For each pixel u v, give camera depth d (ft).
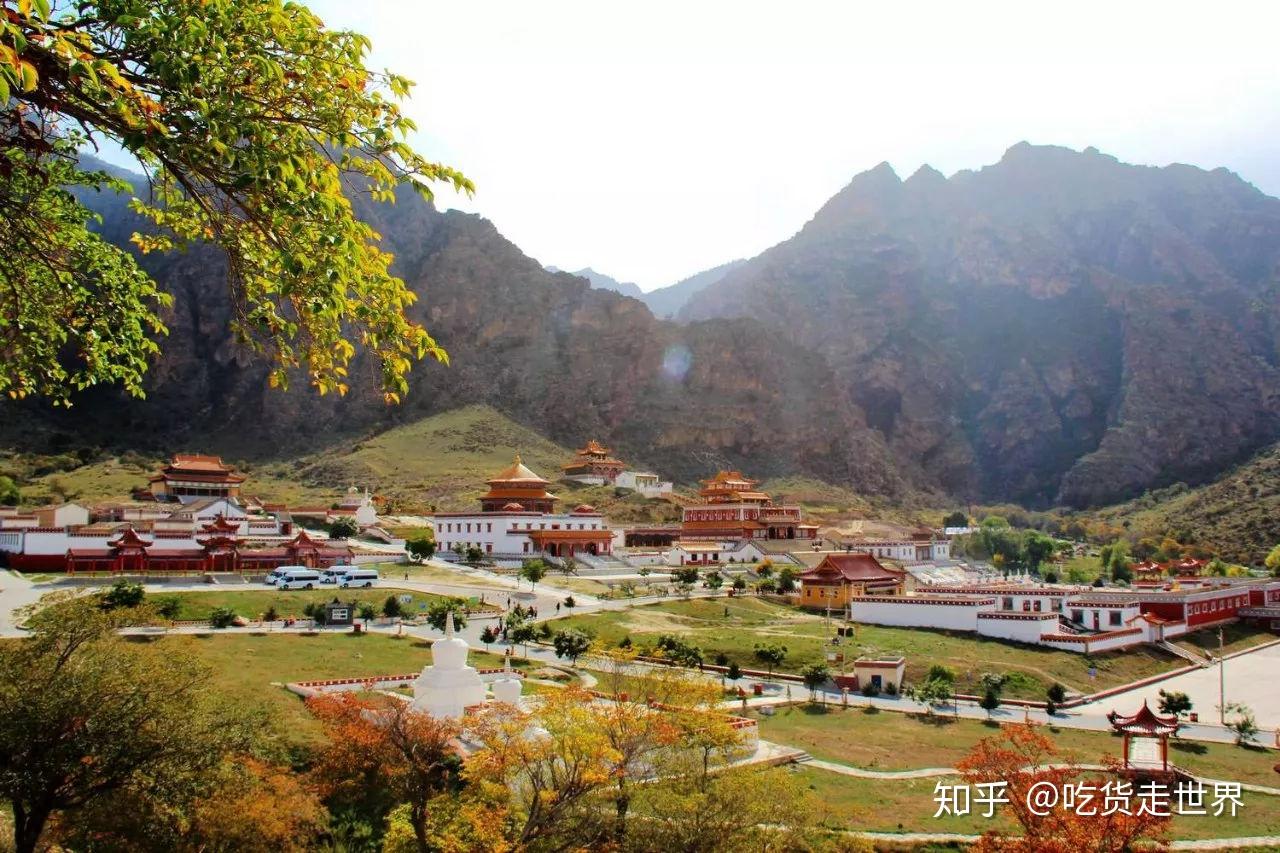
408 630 282.15
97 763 95.20
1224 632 386.11
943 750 197.98
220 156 45.06
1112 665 308.19
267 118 45.14
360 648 246.06
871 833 142.00
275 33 46.19
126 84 39.86
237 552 366.02
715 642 298.15
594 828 110.73
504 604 346.13
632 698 144.25
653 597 388.98
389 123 49.52
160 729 99.71
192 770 102.94
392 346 50.80
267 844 106.63
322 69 47.09
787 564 537.65
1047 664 295.48
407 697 181.47
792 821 116.88
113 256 66.13
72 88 40.78
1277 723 239.91
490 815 103.50
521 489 558.15
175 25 41.98
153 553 350.23
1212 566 580.30
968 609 333.62
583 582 422.00
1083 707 257.55
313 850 119.55
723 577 481.46
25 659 98.07
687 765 122.01
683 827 111.55
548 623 311.88
